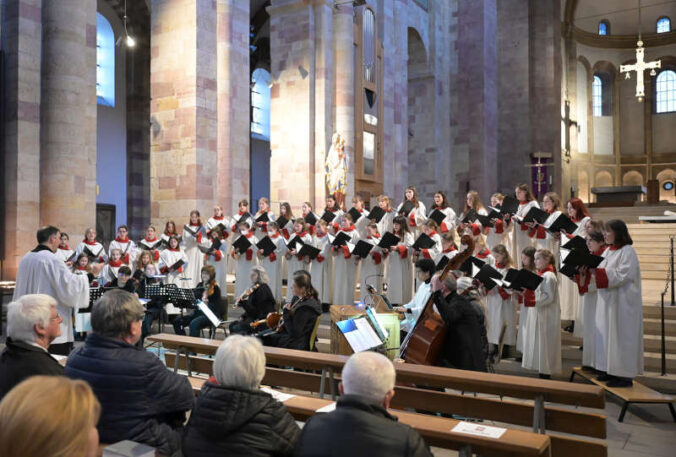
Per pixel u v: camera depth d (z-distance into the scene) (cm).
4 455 138
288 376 673
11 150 1351
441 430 427
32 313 421
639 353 741
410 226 1333
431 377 562
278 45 2175
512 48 3409
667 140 4534
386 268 1323
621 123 4669
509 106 3400
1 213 1360
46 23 1361
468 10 3011
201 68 1656
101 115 2553
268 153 3309
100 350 394
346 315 847
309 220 1349
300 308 828
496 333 956
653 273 1476
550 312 832
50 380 151
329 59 2164
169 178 1680
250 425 357
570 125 4288
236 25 1950
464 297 668
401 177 2559
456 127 3036
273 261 1334
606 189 2789
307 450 310
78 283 857
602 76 4678
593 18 4519
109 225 2569
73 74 1366
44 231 848
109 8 2589
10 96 1355
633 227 1691
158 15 1694
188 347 748
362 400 316
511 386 518
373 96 2355
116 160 2611
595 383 759
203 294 1146
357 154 2272
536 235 1118
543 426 511
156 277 1302
